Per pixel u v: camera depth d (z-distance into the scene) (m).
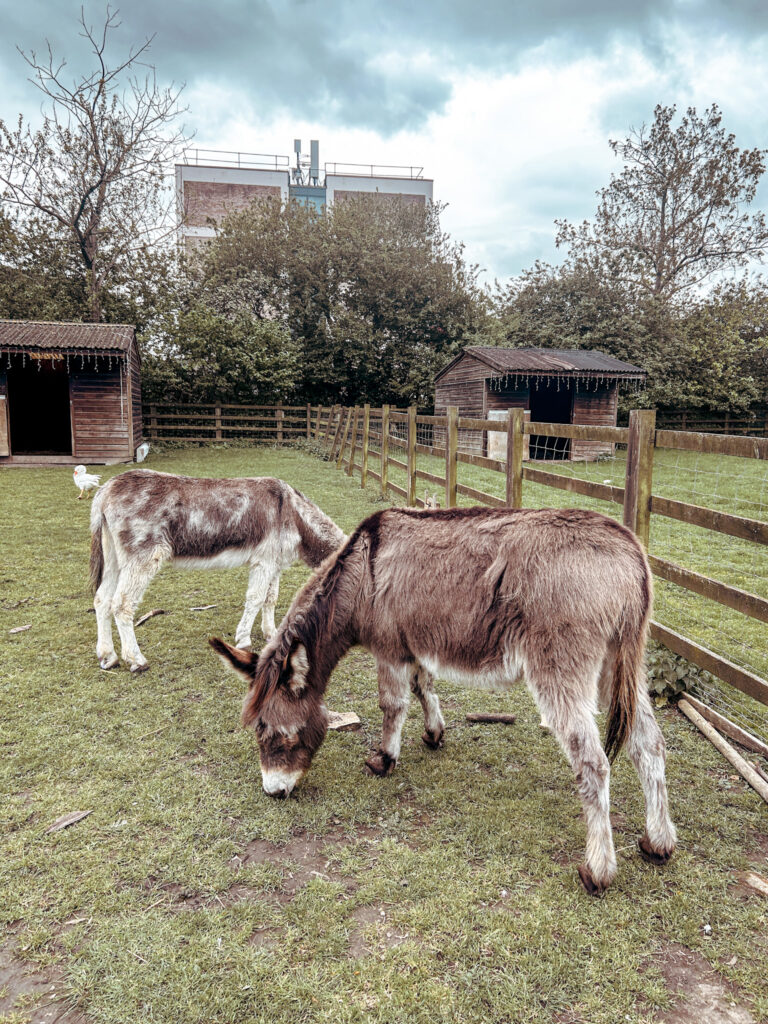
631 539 2.44
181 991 1.89
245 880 2.36
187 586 6.31
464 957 2.01
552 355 19.39
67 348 13.99
